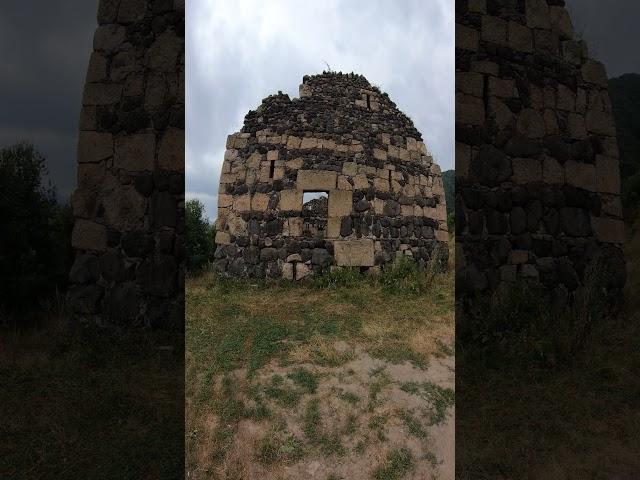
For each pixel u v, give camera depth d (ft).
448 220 38.73
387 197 31.35
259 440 10.09
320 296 24.47
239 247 29.48
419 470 9.34
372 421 10.87
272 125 30.45
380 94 32.96
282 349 15.47
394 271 27.91
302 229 29.27
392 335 16.74
